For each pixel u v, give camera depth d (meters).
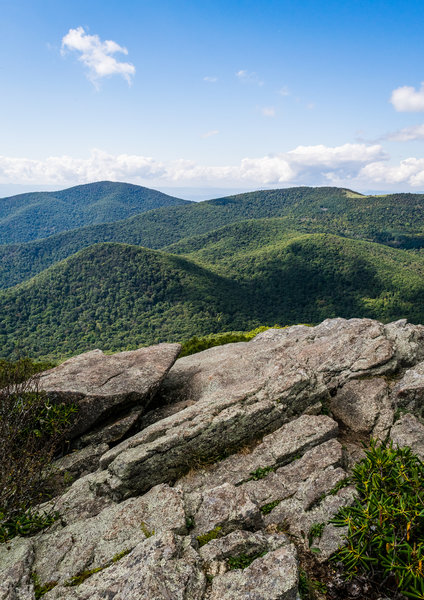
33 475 7.06
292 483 6.91
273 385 9.62
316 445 7.96
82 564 5.31
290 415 9.16
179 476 7.82
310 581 4.93
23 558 5.54
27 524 6.38
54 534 6.23
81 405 9.91
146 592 4.29
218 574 4.79
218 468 7.82
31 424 8.64
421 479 4.95
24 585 5.08
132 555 5.02
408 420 8.69
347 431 9.04
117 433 9.92
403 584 4.27
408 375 10.12
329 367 10.94
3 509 6.34
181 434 8.00
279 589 4.37
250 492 6.87
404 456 5.50
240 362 13.19
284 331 18.41
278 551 4.97
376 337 11.69
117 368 11.88
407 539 4.49
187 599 4.33
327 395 10.05
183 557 4.96
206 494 6.32
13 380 9.30
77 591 4.68
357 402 9.73
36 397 8.73
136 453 7.73
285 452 7.71
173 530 5.63
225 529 5.65
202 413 8.73
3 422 7.45
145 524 5.87
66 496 7.57
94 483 7.68
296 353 12.27
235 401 9.05
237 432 8.36
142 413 10.80
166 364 12.26
